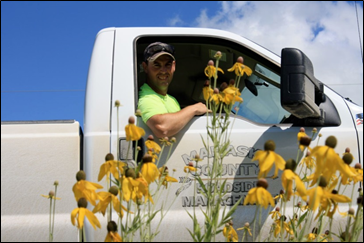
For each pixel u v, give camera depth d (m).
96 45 3.18
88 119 2.93
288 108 2.69
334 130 2.96
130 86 3.03
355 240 2.26
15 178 2.77
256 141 2.92
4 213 2.73
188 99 3.57
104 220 2.77
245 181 2.86
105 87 3.02
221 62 3.46
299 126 2.99
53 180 2.79
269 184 2.88
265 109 3.12
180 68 3.52
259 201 1.92
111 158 2.10
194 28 3.33
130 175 2.06
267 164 1.92
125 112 2.96
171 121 2.84
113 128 2.91
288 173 1.92
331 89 3.14
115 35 3.22
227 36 3.31
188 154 2.88
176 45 3.37
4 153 2.80
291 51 2.65
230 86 2.55
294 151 2.92
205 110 2.97
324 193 1.94
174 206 2.82
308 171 2.90
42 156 2.81
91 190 2.02
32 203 2.75
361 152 2.93
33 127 2.87
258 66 3.26
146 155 2.17
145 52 3.21
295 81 2.62
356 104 3.17
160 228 2.76
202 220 2.78
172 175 2.85
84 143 2.88
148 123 2.89
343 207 2.86
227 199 2.83
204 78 3.55
